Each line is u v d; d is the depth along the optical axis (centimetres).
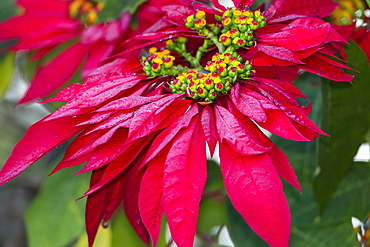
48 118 71
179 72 79
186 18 81
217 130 69
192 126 70
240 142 66
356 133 89
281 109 70
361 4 93
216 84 73
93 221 78
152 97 72
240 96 71
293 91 73
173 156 67
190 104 73
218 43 79
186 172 67
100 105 74
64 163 72
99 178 78
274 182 64
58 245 94
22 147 71
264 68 79
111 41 96
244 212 64
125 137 72
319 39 73
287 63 74
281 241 63
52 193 96
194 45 84
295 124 72
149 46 85
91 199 78
